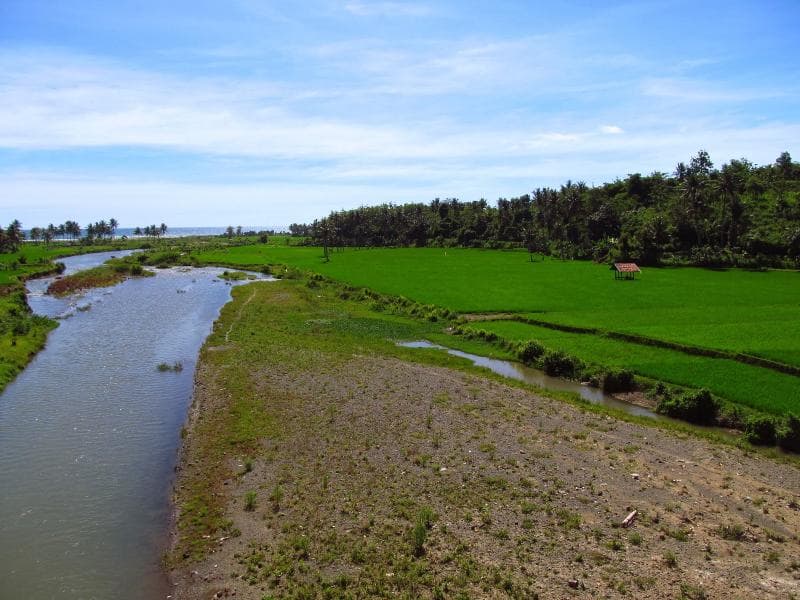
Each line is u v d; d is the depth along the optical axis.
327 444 27.22
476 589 16.33
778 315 58.69
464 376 39.56
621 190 171.88
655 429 30.11
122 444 28.27
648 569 17.41
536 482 23.33
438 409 32.19
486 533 19.39
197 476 24.38
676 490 22.84
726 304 66.31
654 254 112.75
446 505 21.33
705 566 17.62
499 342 49.97
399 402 33.31
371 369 40.75
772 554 18.22
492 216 184.75
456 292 78.00
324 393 34.97
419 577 16.86
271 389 35.81
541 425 30.03
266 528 20.06
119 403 34.38
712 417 32.00
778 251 109.00
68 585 17.28
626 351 45.41
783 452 27.66
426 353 46.56
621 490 22.77
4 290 79.06
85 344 50.41
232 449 26.95
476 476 23.78
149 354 46.78
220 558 18.44
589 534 19.44
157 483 24.14
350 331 55.28
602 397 37.00
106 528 20.56
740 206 119.06
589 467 24.86
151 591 16.98
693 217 124.38
